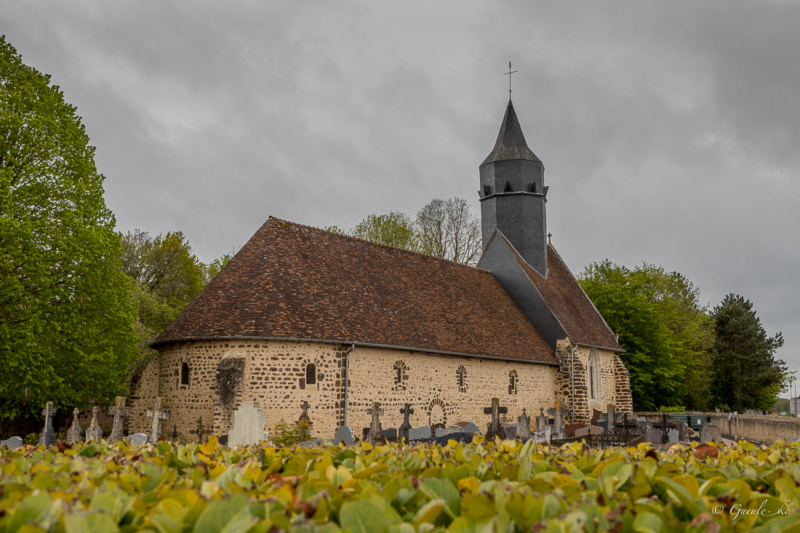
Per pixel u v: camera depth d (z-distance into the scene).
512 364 34.06
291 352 23.53
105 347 26.41
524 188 43.31
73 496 4.64
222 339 23.48
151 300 44.81
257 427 19.81
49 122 26.17
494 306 37.12
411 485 5.14
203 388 23.91
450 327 30.73
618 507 4.34
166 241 55.03
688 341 59.69
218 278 25.95
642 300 53.22
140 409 25.95
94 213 26.86
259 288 24.72
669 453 9.01
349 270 28.84
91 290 26.30
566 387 38.06
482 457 7.46
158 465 7.10
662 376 52.88
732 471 6.34
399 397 26.78
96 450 8.11
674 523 4.34
